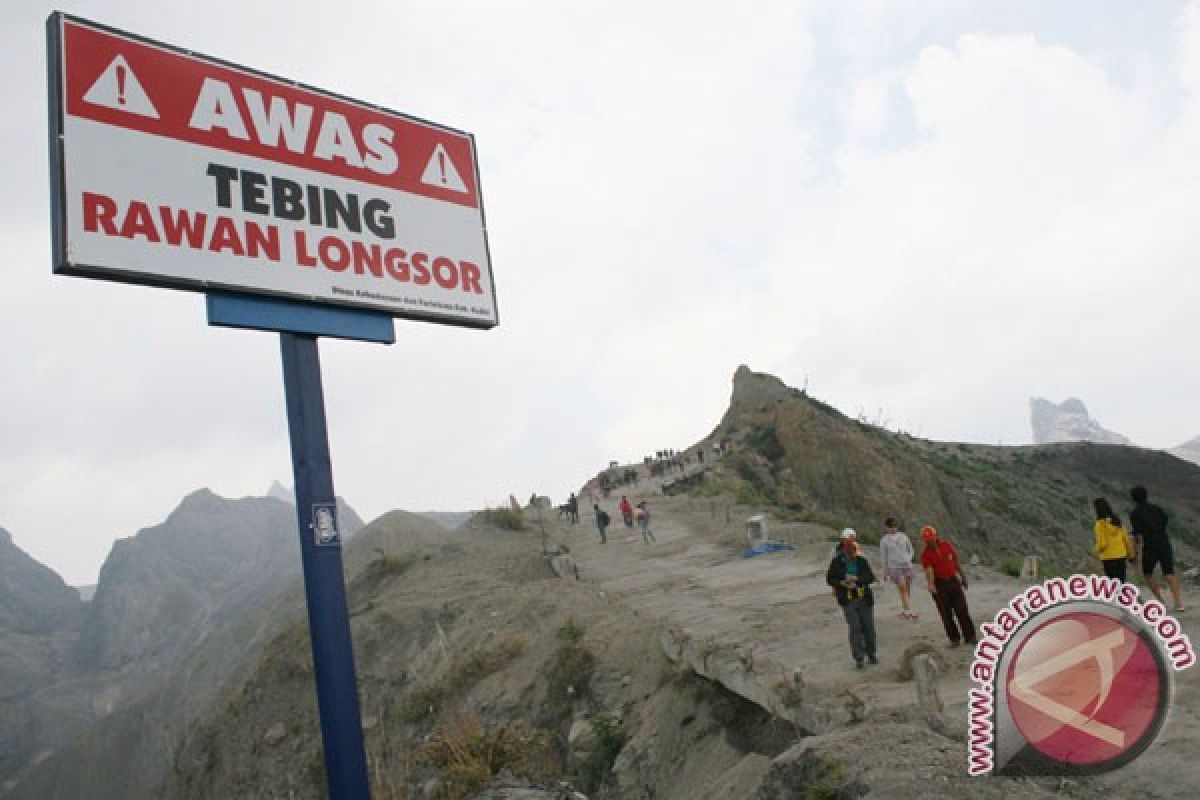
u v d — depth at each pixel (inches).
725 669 408.2
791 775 220.5
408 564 1273.4
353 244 315.0
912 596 558.6
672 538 1186.6
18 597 7037.4
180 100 279.7
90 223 248.5
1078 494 3353.8
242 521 7455.7
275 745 856.9
